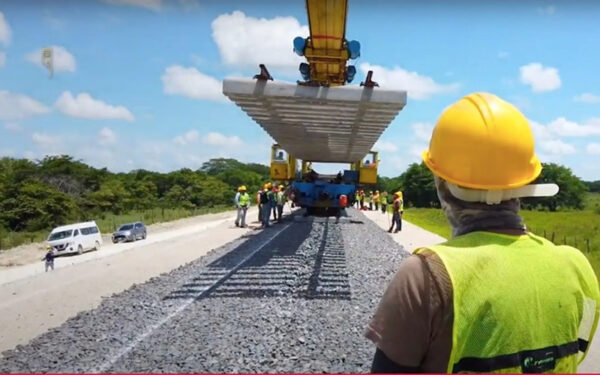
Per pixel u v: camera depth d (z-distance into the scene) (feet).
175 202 262.26
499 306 4.40
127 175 293.43
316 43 42.50
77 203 184.55
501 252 4.70
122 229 109.70
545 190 5.28
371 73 34.32
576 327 4.90
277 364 17.26
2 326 25.54
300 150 76.89
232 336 20.49
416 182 270.87
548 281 4.74
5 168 189.57
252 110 41.81
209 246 59.57
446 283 4.41
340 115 42.52
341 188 80.89
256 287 30.78
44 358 18.61
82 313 25.80
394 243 55.83
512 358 4.39
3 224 138.62
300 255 45.03
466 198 5.24
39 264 83.87
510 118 5.27
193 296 28.58
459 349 4.41
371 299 27.53
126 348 19.39
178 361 17.66
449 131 5.41
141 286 33.12
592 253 54.44
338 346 19.15
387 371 4.61
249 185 362.94
